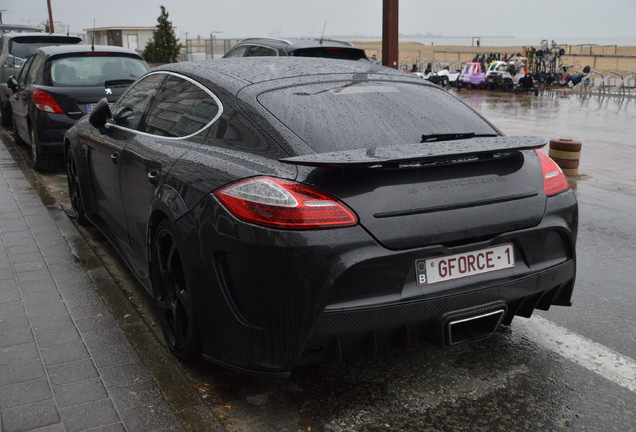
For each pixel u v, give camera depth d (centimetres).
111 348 328
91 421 262
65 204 636
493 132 329
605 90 2875
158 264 333
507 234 280
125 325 356
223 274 268
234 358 270
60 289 407
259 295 253
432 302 261
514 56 3403
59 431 255
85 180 500
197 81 349
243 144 289
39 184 716
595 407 285
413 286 261
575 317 387
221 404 283
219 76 338
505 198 281
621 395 295
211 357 284
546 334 361
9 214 588
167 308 322
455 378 309
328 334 249
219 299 268
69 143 546
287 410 279
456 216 266
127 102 437
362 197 252
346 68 361
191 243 277
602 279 458
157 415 268
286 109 295
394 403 286
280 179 255
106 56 801
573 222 308
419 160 248
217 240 264
